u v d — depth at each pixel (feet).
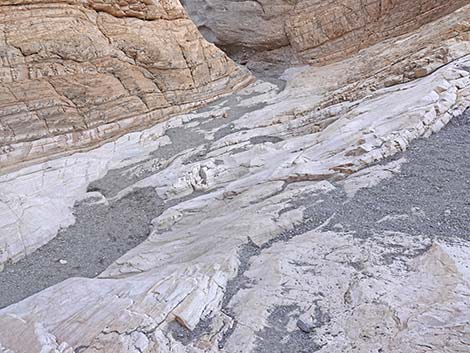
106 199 27.53
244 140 30.73
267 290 13.15
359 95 31.53
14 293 19.69
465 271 11.82
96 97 33.30
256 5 57.93
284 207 18.28
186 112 39.96
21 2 30.22
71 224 25.25
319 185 19.51
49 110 30.25
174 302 13.03
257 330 11.63
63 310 14.97
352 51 49.32
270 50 58.13
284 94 41.96
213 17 62.95
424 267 12.48
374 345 10.14
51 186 27.53
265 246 16.39
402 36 42.45
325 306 12.03
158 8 39.88
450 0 41.60
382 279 12.36
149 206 25.75
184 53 41.29
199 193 25.79
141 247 21.50
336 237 15.34
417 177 18.62
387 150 20.74
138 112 36.27
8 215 24.02
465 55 28.48
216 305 13.12
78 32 32.96
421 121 22.06
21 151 28.27
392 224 15.66
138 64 37.11
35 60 30.01
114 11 36.60
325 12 50.98
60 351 12.29
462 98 23.86
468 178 17.89
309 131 29.76
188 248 19.11
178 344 11.61
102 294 15.51
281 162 23.47
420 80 27.66
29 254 22.75
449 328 9.87
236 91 45.16
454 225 14.94
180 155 30.99
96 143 32.58
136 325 12.35
